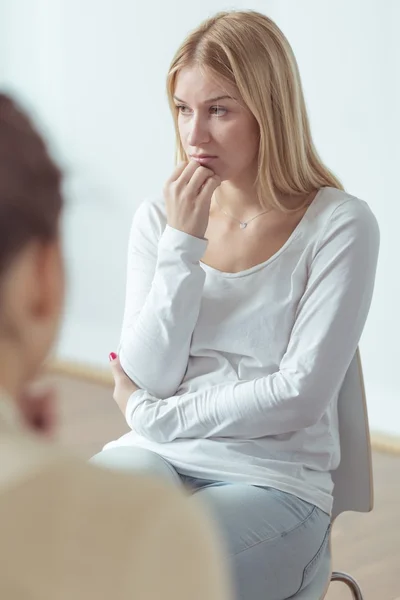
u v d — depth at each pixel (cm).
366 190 598
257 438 265
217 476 260
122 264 728
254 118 274
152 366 275
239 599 233
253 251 278
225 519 238
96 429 617
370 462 275
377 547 447
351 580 286
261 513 243
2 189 79
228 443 263
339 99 602
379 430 606
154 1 693
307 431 267
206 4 661
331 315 263
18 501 78
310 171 284
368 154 595
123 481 82
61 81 756
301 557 246
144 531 79
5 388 84
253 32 270
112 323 745
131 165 721
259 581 236
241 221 284
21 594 75
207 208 275
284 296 272
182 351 275
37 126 84
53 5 752
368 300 272
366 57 586
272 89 271
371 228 273
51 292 83
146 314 276
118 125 726
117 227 727
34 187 81
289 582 243
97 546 78
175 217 276
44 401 88
